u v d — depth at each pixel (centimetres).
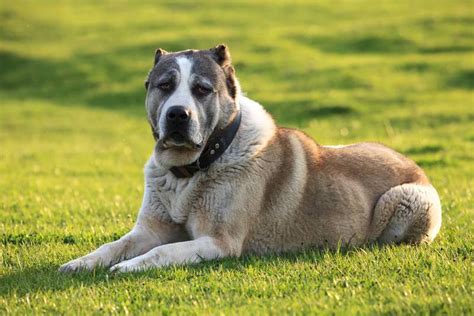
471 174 1728
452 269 782
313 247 955
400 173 1032
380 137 2548
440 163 1908
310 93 3509
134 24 5394
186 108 854
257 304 685
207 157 891
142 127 3238
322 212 954
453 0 5638
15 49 4688
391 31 4678
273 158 930
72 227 1140
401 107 3188
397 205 994
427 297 677
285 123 3053
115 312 673
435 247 925
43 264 875
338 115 3131
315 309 652
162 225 933
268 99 3409
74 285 768
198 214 901
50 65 4409
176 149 886
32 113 3609
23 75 4297
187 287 740
